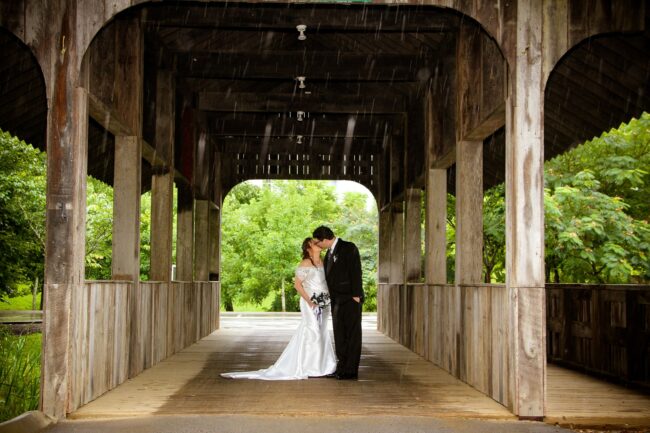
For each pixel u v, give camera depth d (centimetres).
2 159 1573
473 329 660
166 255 909
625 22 548
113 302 634
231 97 1177
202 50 931
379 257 1463
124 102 690
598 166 1337
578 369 803
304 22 787
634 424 509
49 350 525
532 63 542
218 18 779
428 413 532
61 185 533
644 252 1266
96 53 589
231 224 2367
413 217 1111
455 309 738
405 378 720
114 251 712
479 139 732
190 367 799
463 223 731
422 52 948
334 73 977
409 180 1109
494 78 617
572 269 1316
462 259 727
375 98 1156
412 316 1025
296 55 977
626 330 682
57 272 529
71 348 527
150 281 799
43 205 1605
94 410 534
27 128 890
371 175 1547
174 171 986
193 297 1120
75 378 532
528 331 530
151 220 916
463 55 739
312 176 1548
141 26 745
